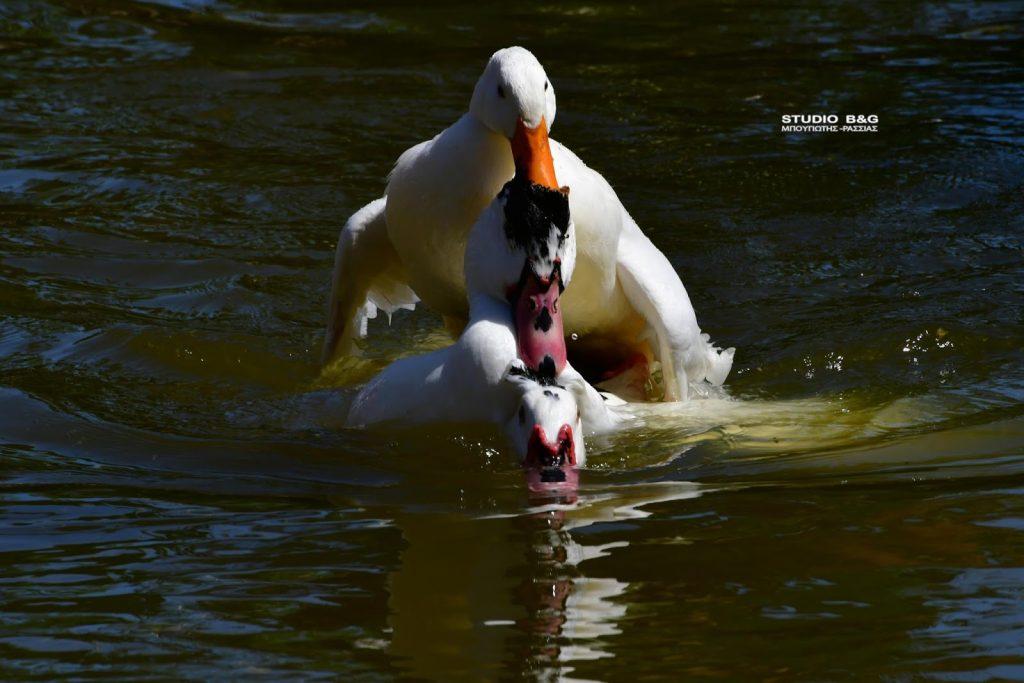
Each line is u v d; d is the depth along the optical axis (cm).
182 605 605
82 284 1241
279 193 1496
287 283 1270
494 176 970
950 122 1722
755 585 614
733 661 539
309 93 1858
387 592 615
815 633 564
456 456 838
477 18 2273
